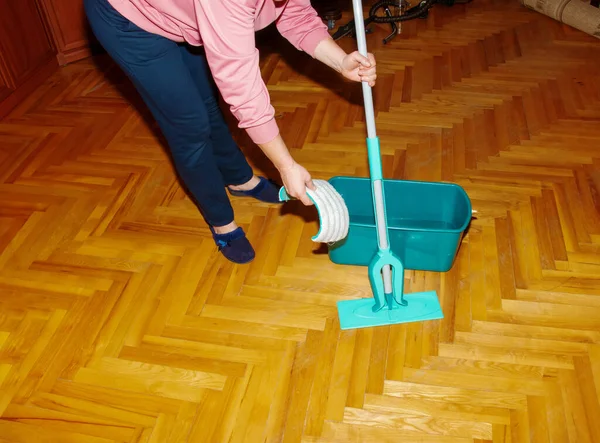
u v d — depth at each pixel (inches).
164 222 82.3
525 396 60.7
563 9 117.9
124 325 69.6
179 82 57.3
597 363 63.0
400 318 67.3
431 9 127.5
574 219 78.6
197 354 66.3
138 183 88.7
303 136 95.6
